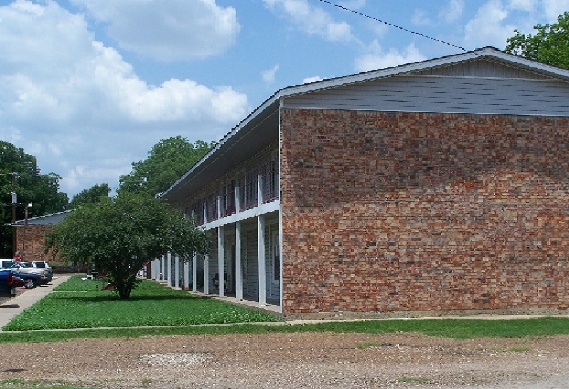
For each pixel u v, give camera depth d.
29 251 78.62
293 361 12.98
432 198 21.42
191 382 11.01
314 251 20.66
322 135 20.94
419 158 21.42
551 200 22.19
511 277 21.77
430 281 21.23
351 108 21.14
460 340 15.96
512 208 21.92
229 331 17.75
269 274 29.31
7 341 16.27
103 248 30.00
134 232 30.41
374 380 11.02
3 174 79.94
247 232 33.00
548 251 22.06
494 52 21.70
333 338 16.33
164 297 32.19
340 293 20.69
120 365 12.70
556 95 22.52
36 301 30.80
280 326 18.58
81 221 30.25
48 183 102.50
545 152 22.27
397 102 21.42
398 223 21.16
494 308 21.59
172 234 30.88
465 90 21.88
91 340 16.38
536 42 45.16
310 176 20.80
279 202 20.94
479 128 21.88
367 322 19.31
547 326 18.48
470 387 10.44
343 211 20.88
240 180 33.06
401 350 14.37
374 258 20.94
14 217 72.19
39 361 13.20
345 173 20.97
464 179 21.66
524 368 12.14
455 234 21.48
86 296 33.06
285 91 20.55
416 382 10.83
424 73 21.66
